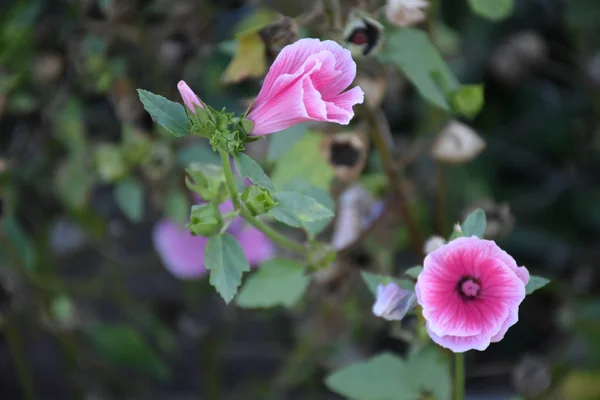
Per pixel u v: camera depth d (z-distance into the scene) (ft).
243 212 3.93
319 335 5.39
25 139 5.22
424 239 4.89
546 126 6.17
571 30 5.89
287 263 4.32
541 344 5.72
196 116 3.73
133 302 5.94
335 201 4.61
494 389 5.67
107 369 5.70
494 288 3.69
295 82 3.66
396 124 5.48
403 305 3.85
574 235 6.07
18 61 5.05
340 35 4.23
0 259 5.02
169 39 4.95
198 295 5.64
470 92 4.30
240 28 5.03
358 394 4.18
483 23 6.02
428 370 4.18
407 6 4.17
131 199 4.88
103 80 4.93
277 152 4.21
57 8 5.00
